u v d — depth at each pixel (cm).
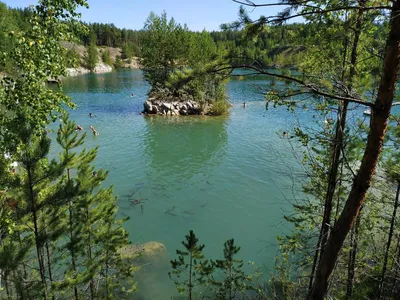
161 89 4922
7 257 732
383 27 677
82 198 952
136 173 2412
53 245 943
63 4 990
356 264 1012
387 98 544
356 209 611
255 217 1814
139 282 1293
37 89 1002
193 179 2308
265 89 666
